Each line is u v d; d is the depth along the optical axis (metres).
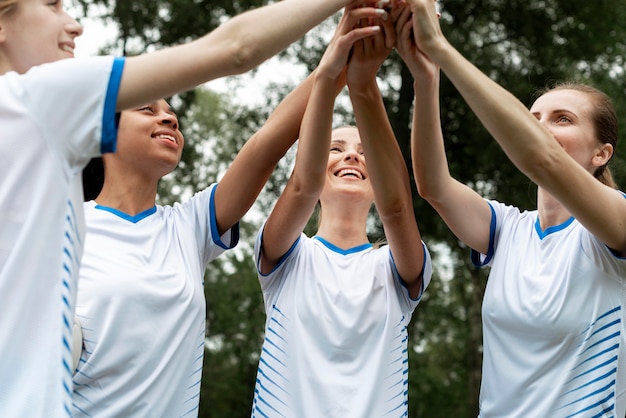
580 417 3.38
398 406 3.92
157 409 3.45
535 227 3.77
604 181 3.92
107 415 3.37
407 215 3.89
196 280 3.66
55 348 2.36
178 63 2.49
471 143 14.48
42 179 2.41
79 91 2.43
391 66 14.66
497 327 3.65
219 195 3.86
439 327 20.80
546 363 3.47
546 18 14.72
